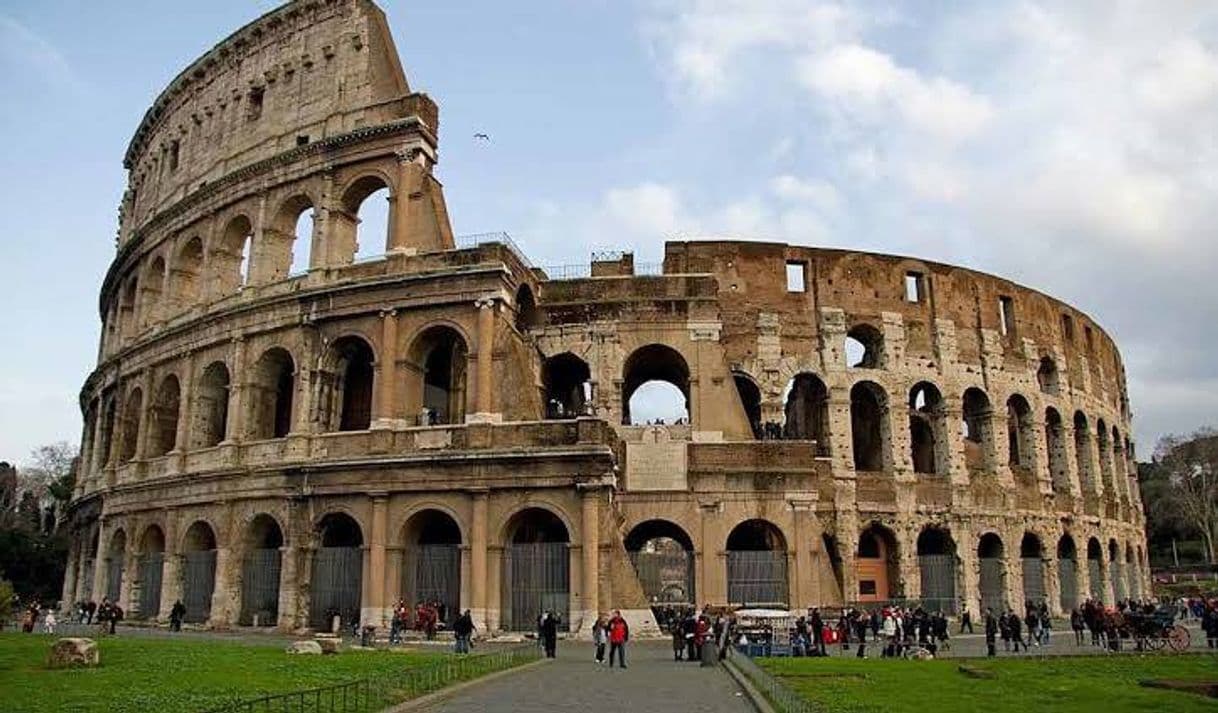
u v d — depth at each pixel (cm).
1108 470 9388
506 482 5678
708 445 6488
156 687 2975
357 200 6825
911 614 5900
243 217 7244
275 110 7288
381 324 6200
